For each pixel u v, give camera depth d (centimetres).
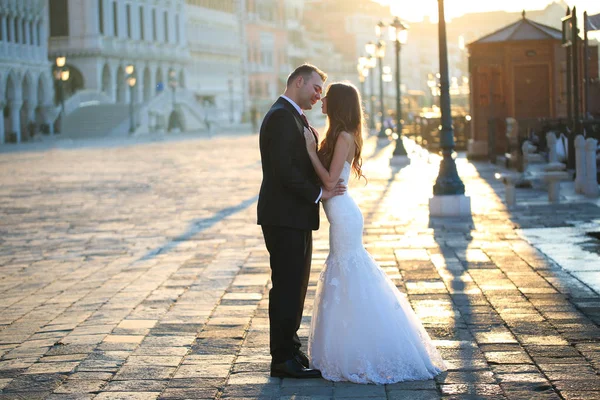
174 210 2016
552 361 708
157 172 3325
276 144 670
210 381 689
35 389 679
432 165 3238
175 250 1401
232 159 4172
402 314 688
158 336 829
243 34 12938
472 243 1327
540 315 858
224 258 1295
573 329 800
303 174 678
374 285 685
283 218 683
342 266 689
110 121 8094
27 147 5881
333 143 690
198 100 10450
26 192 2561
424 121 4628
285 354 694
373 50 5378
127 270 1223
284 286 693
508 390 643
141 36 9994
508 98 3300
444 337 790
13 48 7175
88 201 2275
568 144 2350
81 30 8862
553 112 3247
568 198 1916
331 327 685
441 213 1688
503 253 1223
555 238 1342
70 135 7800
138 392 666
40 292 1084
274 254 694
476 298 942
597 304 896
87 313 945
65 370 726
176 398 652
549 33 3269
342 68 15525
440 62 1700
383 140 4869
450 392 645
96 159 4316
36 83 7588
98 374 712
